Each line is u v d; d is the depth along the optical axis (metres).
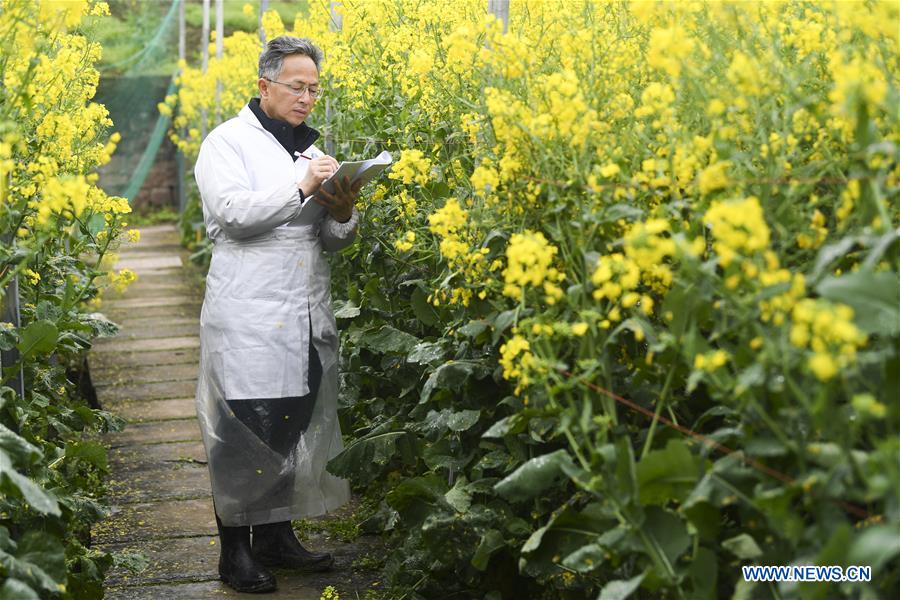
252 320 3.64
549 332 2.35
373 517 4.04
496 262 2.71
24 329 3.19
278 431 3.68
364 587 3.73
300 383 3.69
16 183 3.13
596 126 2.56
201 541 4.16
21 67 3.20
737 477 2.07
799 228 2.18
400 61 4.38
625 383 2.56
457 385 3.06
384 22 4.61
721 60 2.37
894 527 1.62
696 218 2.33
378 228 4.18
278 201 3.53
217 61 8.77
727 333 2.17
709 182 2.15
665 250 2.01
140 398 6.16
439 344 3.39
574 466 2.38
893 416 1.76
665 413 2.60
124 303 8.51
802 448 1.92
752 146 2.32
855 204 2.07
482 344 3.10
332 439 3.90
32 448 2.49
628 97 2.75
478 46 3.34
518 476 2.43
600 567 2.47
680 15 2.68
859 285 1.73
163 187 13.34
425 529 3.00
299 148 3.81
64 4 2.91
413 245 3.76
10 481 2.35
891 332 1.72
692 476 2.14
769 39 2.60
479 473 3.18
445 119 3.77
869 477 1.78
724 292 1.99
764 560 2.13
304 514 3.80
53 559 2.51
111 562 3.42
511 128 2.70
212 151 3.68
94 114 3.99
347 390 4.51
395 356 4.26
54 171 3.23
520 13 3.71
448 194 3.58
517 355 2.54
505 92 2.76
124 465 5.08
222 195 3.58
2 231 3.09
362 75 4.56
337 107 5.03
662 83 2.95
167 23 12.02
